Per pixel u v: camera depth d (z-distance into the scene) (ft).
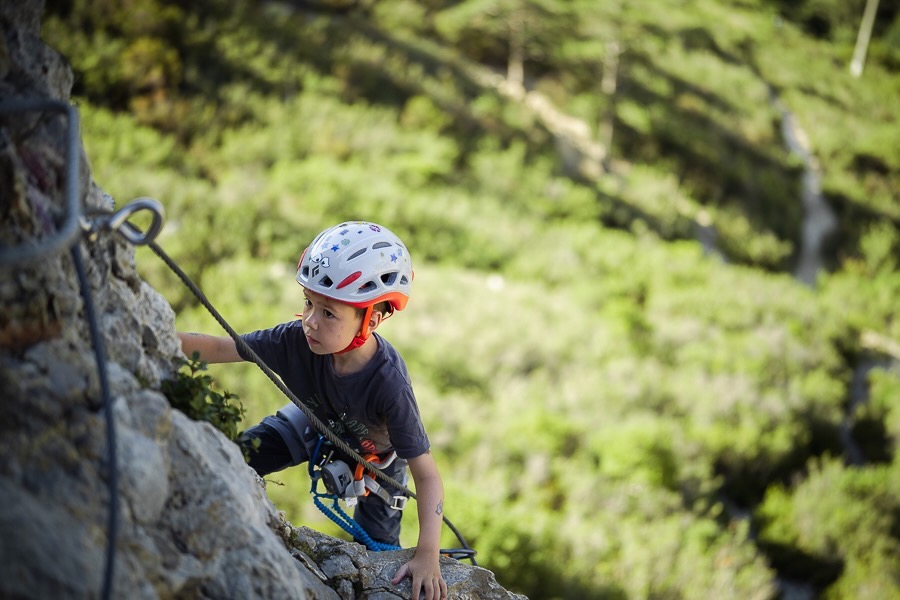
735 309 65.67
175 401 6.67
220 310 40.50
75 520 4.92
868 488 41.16
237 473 6.59
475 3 106.11
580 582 28.53
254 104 72.38
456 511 28.50
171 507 5.81
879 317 80.33
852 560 36.52
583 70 108.58
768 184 103.40
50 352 5.36
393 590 7.95
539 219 75.97
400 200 66.18
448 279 56.95
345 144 73.10
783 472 43.19
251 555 6.03
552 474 35.53
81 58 65.46
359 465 8.36
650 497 35.24
